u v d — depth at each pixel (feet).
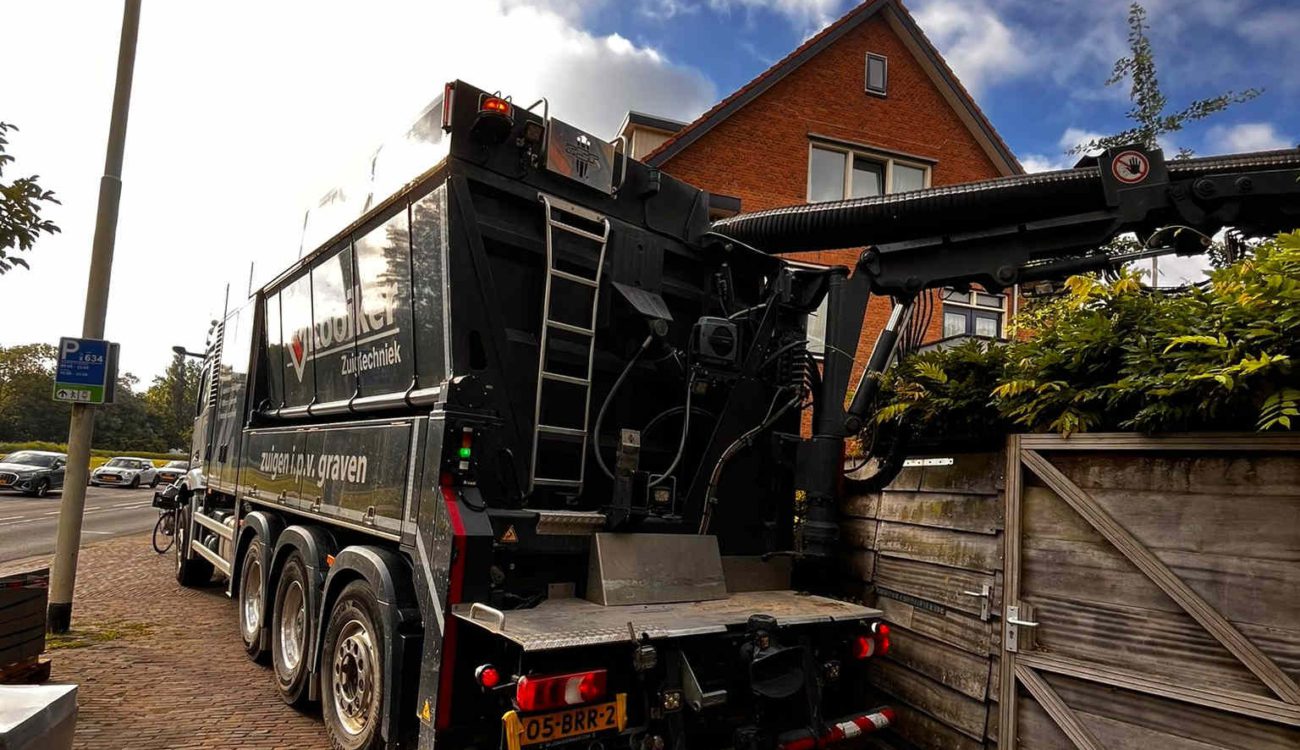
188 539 29.04
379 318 15.06
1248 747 9.07
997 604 12.09
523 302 13.48
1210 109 23.18
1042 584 11.47
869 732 12.57
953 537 13.25
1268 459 9.21
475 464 11.80
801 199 42.45
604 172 14.32
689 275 16.07
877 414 14.57
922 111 45.96
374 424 14.17
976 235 14.94
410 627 11.84
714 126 41.52
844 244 15.98
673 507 14.12
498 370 12.68
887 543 14.97
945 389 13.35
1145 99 24.12
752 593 14.53
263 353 23.21
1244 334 8.98
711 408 15.55
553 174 13.61
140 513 68.74
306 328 19.43
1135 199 13.75
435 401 12.38
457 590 10.89
